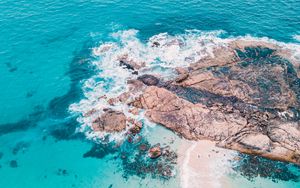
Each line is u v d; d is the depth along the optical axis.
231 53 58.19
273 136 45.38
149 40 63.81
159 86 52.84
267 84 51.72
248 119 47.62
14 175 43.16
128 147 45.97
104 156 45.12
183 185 41.28
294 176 42.53
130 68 57.56
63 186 41.91
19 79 56.22
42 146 46.69
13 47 61.94
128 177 42.56
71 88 54.84
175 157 44.44
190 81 52.62
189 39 63.66
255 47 58.94
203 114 48.12
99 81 55.69
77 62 59.59
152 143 46.22
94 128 48.41
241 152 45.03
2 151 46.12
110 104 51.28
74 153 45.66
